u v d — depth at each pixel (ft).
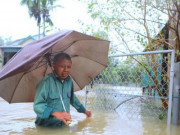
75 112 11.98
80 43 8.95
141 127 8.84
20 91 8.90
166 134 7.88
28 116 10.54
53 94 8.43
